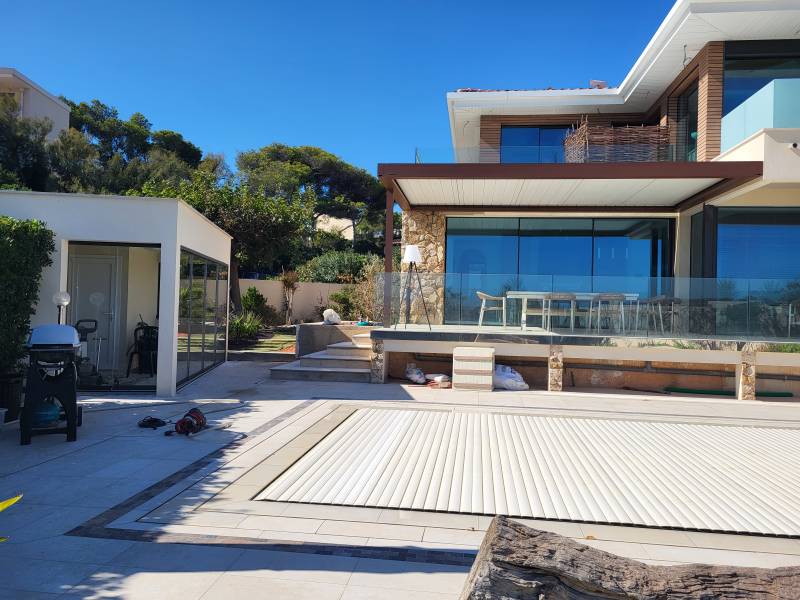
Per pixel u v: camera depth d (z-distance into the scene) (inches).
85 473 220.7
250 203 835.4
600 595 82.5
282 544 158.2
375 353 464.8
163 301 389.7
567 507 197.8
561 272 607.5
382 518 182.7
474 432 305.9
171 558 147.1
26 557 146.3
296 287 933.8
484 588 81.1
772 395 450.3
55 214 380.8
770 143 448.1
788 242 534.9
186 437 279.1
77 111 1380.4
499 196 553.3
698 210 551.5
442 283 478.0
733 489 222.2
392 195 515.8
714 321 454.9
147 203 387.9
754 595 81.7
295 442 274.5
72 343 267.7
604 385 476.1
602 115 677.3
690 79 567.2
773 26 498.3
